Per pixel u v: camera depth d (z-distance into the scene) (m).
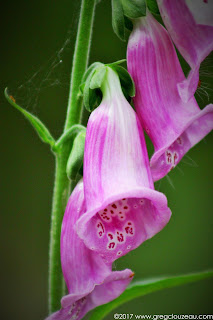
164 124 0.30
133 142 0.29
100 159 0.29
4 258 0.47
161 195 0.28
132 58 0.30
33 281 0.47
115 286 0.31
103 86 0.30
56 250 0.33
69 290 0.31
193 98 0.31
